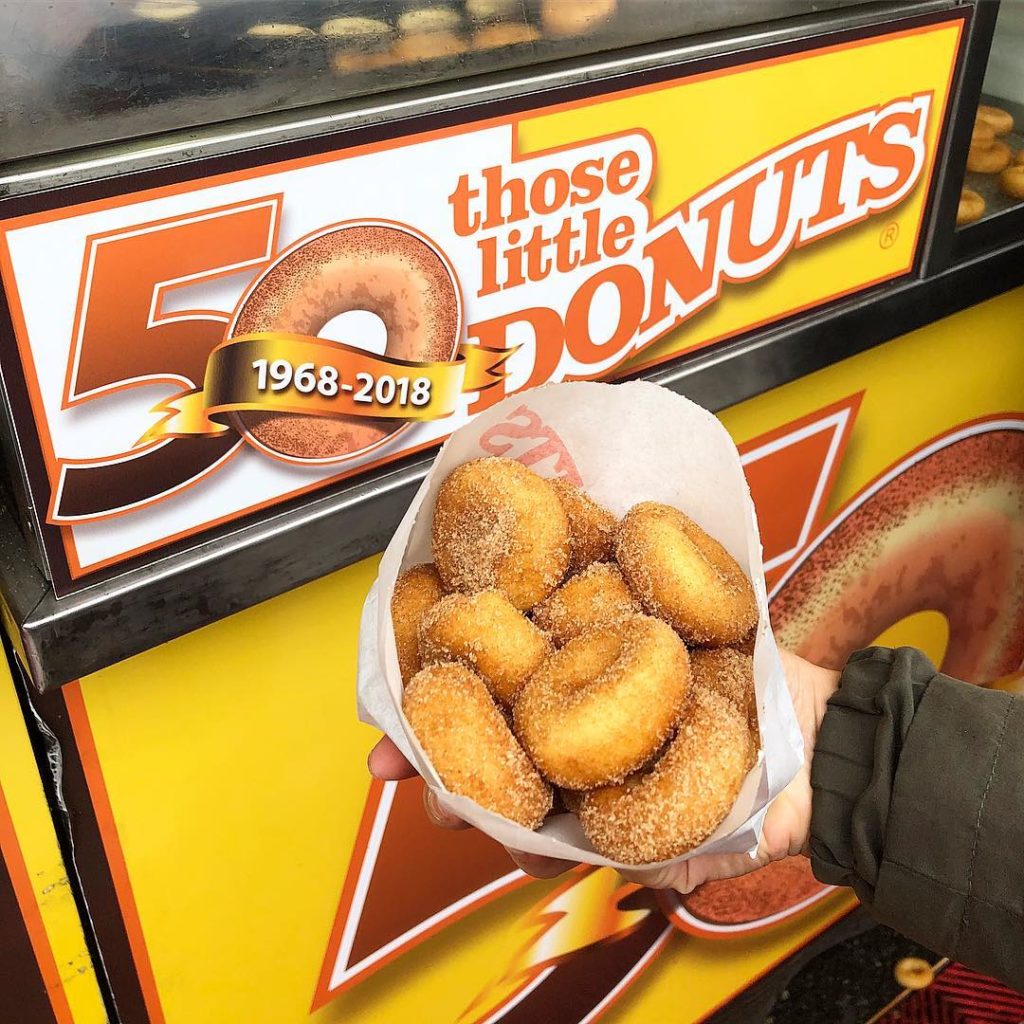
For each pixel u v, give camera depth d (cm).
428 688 30
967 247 50
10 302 27
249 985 43
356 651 39
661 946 57
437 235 33
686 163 38
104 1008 39
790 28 39
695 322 42
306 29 29
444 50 32
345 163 31
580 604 33
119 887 37
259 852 40
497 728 30
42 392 28
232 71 28
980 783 32
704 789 28
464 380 36
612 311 39
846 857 34
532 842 27
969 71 45
